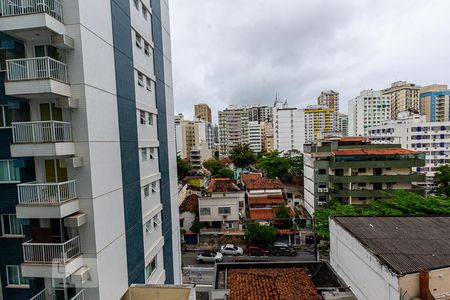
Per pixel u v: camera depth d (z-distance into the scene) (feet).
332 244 59.31
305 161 142.00
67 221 29.35
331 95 498.28
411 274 36.73
